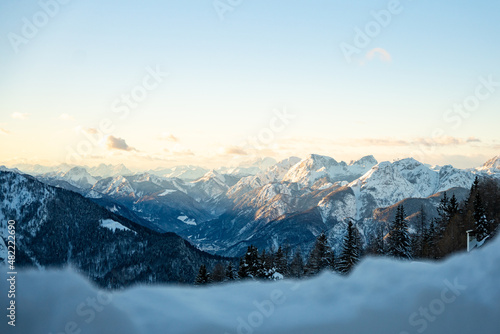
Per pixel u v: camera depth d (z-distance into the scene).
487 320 5.87
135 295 6.43
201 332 5.44
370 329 5.66
